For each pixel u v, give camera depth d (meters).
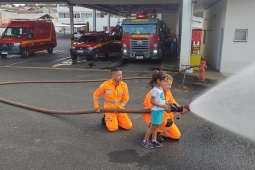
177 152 4.20
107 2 17.77
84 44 16.05
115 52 21.41
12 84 8.97
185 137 4.77
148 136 4.35
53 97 7.44
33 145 4.41
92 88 8.57
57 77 10.52
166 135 4.64
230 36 11.59
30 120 5.56
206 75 11.12
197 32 12.36
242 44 11.60
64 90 8.26
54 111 5.82
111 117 4.97
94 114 5.98
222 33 11.92
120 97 4.98
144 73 11.67
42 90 8.22
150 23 14.09
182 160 3.96
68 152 4.18
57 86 8.80
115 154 4.12
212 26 14.24
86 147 4.36
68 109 6.38
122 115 5.02
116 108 4.88
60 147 4.35
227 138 4.70
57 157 4.02
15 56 17.86
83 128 5.17
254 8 11.22
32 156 4.04
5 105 6.56
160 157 4.04
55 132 4.96
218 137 4.75
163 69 12.83
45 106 6.60
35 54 19.28
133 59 15.21
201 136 4.80
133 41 14.17
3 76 10.55
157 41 14.16
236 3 11.24
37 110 6.10
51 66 13.57
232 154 4.13
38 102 6.94
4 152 4.14
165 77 4.05
